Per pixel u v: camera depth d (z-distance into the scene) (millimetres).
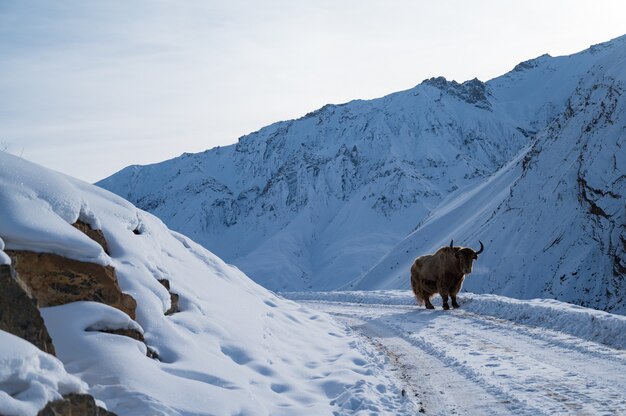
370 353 14477
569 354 12688
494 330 16703
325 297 37312
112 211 10352
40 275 7434
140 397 6684
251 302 14453
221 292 12930
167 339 8625
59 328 7289
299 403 9430
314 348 14398
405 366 12820
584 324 14945
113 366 7094
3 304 5602
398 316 22094
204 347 9477
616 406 8617
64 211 8094
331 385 10883
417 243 123312
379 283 118812
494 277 82750
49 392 5020
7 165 7891
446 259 22422
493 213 99125
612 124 84875
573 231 78938
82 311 7578
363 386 10477
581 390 9648
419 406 9555
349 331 18828
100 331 7668
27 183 7883
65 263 7680
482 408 9172
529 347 13852
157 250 11641
